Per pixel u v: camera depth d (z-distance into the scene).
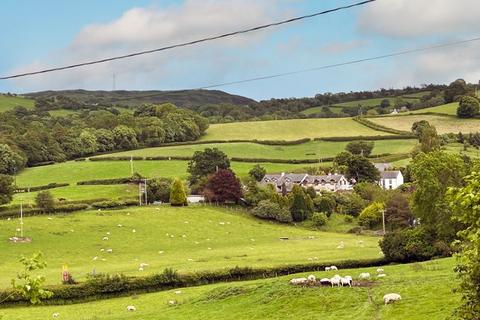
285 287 60.66
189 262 101.88
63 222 135.50
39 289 25.80
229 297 62.41
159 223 142.75
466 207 24.78
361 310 50.69
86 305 75.19
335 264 90.06
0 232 123.50
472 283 25.91
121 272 91.75
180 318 58.47
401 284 56.81
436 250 86.31
